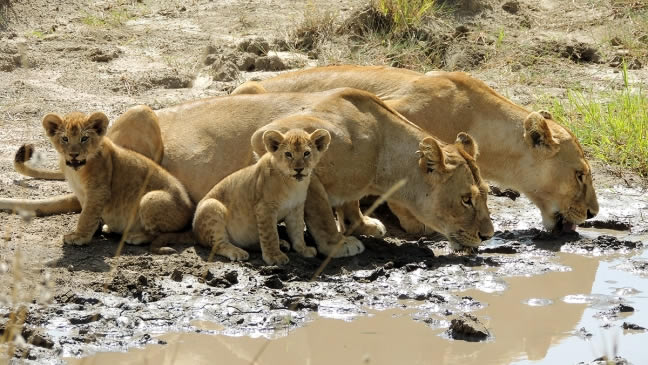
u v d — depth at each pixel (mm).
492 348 10383
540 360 10141
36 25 22766
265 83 14930
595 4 24062
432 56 21078
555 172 13820
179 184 12844
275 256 11961
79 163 11797
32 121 17469
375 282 11852
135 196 12430
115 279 11328
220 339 10344
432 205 12594
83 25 22844
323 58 20953
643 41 22156
